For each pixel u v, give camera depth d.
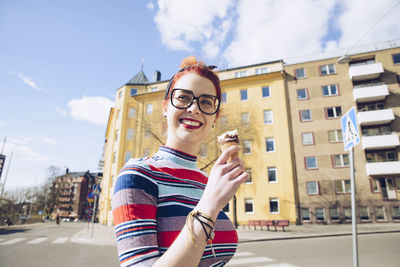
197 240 0.54
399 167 19.70
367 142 21.17
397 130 21.72
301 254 7.88
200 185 1.02
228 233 1.00
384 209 19.78
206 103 1.02
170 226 0.78
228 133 0.92
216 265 0.89
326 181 21.08
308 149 22.22
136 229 0.66
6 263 7.05
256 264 6.50
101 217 33.66
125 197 0.71
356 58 24.17
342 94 23.17
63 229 21.38
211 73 1.07
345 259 7.05
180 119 1.00
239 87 25.08
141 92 28.88
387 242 10.02
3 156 37.72
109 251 9.05
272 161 22.23
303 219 20.64
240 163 0.65
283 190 21.23
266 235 13.39
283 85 24.02
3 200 33.12
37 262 7.17
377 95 21.91
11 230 20.02
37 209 60.28
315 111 23.08
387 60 23.52
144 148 25.25
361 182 20.67
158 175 0.86
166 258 0.56
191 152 1.05
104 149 51.09
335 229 15.95
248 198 21.78
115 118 30.34
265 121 23.66
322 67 24.27
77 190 81.19
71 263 7.04
